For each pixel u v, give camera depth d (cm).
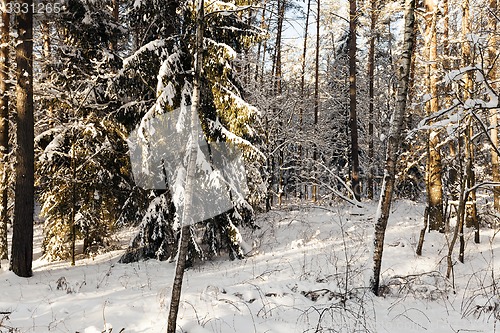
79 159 1138
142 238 959
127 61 835
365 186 2708
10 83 1088
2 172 1069
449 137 832
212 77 870
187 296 666
